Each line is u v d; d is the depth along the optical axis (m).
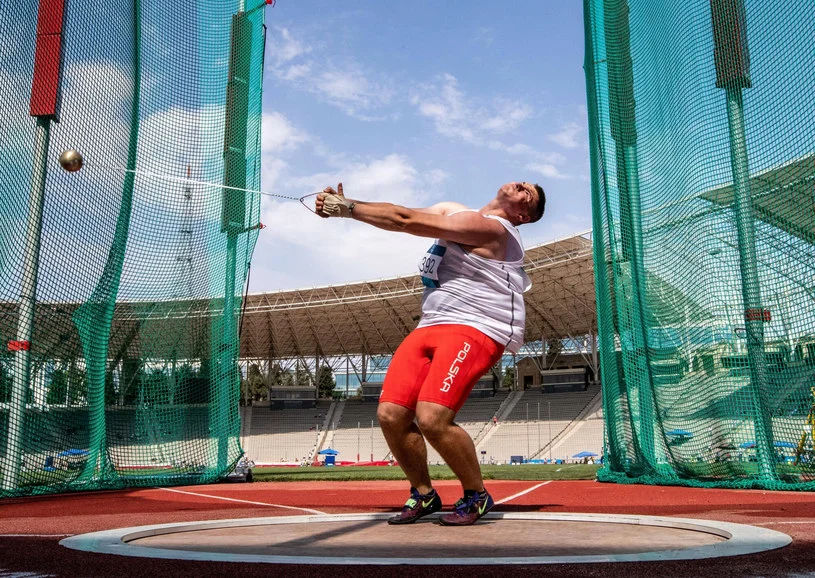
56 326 7.94
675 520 3.13
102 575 1.82
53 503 6.26
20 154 7.38
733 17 7.38
